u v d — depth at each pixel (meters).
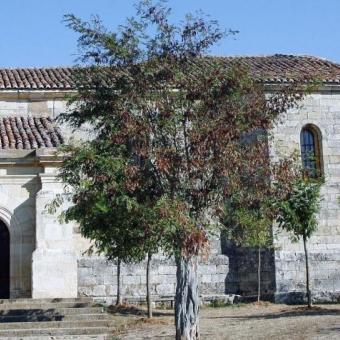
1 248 21.39
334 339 14.99
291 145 27.36
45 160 20.92
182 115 13.95
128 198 13.30
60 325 18.44
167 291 25.41
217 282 26.23
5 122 24.70
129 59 14.60
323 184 25.64
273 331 16.73
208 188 13.98
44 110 27.14
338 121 27.98
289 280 26.16
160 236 13.58
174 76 14.23
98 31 14.58
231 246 26.81
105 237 16.17
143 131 13.56
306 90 14.94
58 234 20.78
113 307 23.36
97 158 13.53
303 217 23.19
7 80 27.61
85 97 14.66
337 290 26.62
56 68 30.58
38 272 20.52
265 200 14.29
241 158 13.86
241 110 13.97
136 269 25.45
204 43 14.84
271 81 25.31
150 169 13.79
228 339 16.09
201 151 13.58
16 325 18.22
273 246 25.52
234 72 14.22
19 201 21.11
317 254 26.66
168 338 16.94
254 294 26.36
